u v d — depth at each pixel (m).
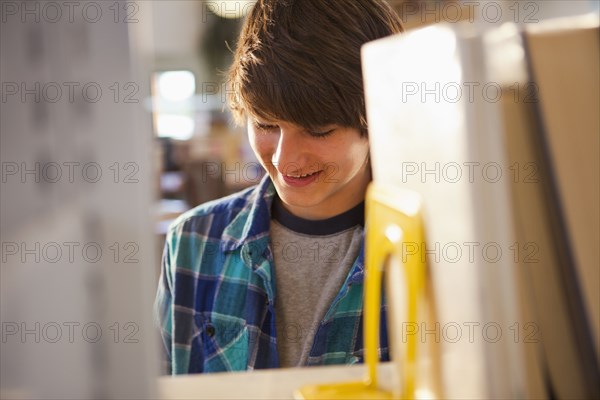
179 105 2.63
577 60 0.36
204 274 1.08
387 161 0.49
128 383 0.38
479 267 0.35
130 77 0.37
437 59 0.38
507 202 0.35
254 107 0.90
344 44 0.87
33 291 0.37
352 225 1.02
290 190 0.94
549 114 0.35
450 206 0.38
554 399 0.36
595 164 0.35
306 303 1.02
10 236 0.36
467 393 0.38
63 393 0.37
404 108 0.44
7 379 0.37
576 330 0.35
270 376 0.61
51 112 0.36
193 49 3.89
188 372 1.06
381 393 0.53
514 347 0.36
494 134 0.35
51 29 0.36
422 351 0.45
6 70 0.35
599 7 2.25
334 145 0.91
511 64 0.35
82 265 0.37
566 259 0.35
